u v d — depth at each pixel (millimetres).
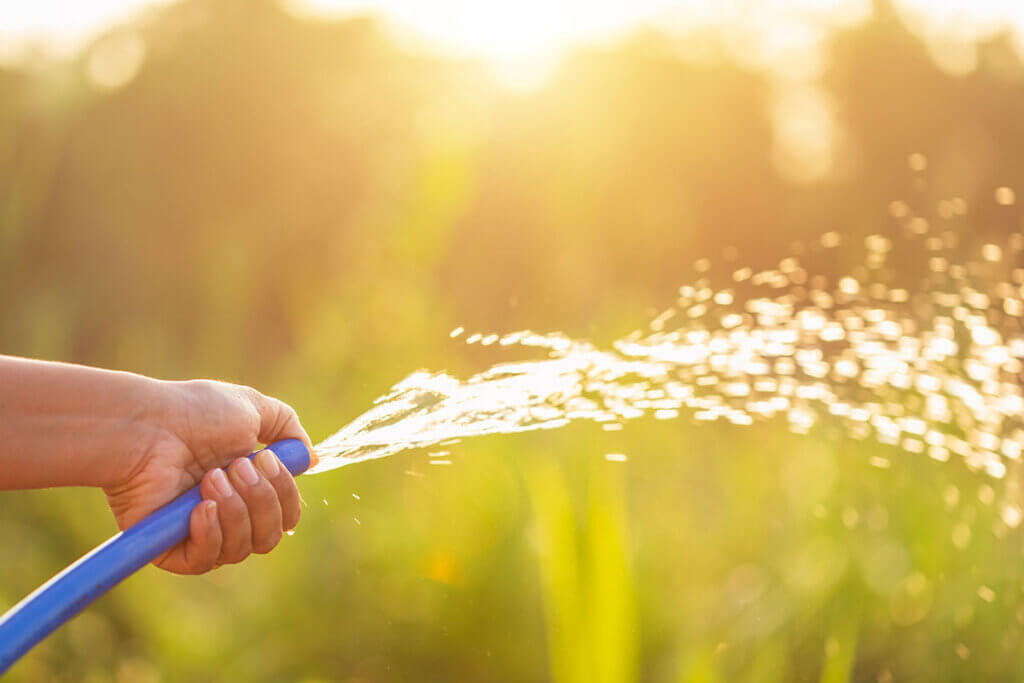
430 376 965
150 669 1816
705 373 1010
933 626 1443
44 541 2090
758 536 1774
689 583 1722
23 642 828
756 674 1483
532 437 1620
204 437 914
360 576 1879
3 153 3287
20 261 3312
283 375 2445
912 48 2912
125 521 908
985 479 1255
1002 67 2725
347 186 3701
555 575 1284
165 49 4109
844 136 2936
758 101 3461
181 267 3559
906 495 1378
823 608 1592
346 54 4180
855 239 1138
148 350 2691
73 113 3607
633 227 2689
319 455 922
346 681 1722
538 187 2928
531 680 1691
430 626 1787
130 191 3762
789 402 1031
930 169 1895
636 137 3277
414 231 2391
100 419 897
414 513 1877
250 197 3910
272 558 1908
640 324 1480
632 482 1806
